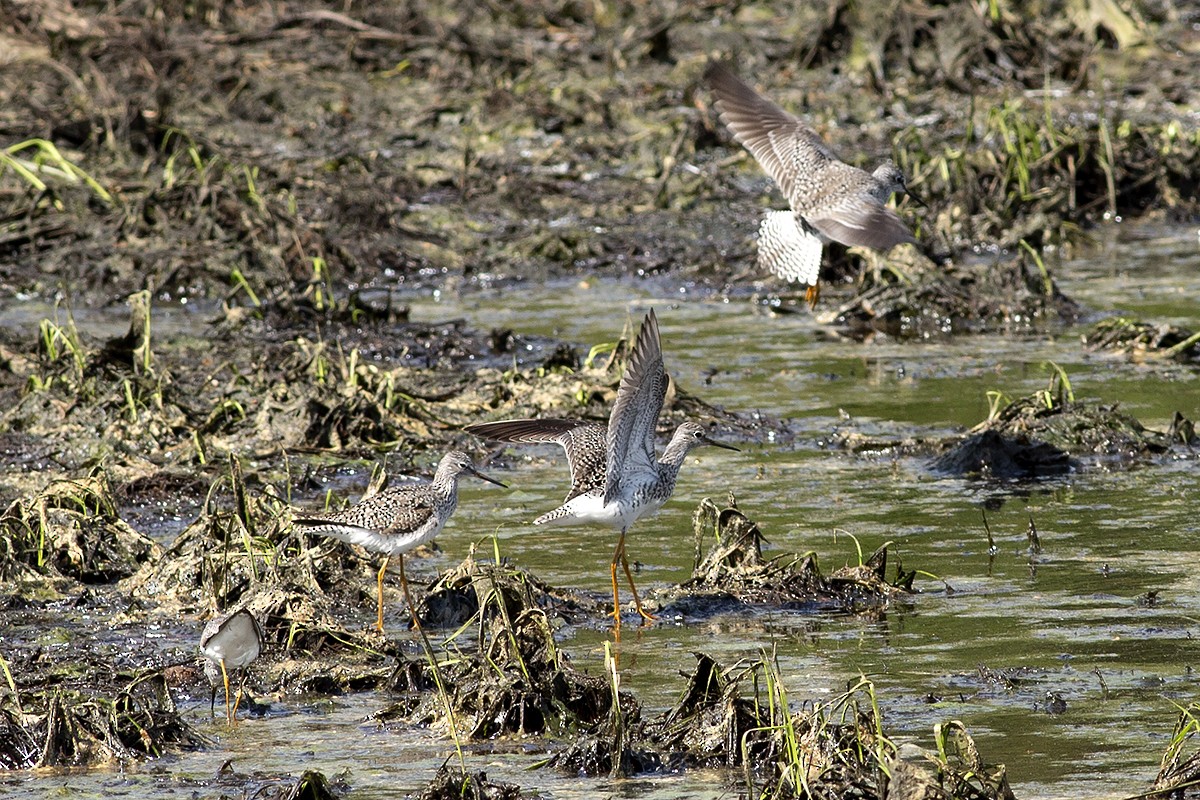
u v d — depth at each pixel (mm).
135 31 32469
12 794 8977
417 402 16812
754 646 11000
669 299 21938
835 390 17641
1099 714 9648
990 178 25500
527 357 18984
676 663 10727
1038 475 14820
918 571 12320
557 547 13195
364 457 15625
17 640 11289
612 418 9984
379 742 9656
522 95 30547
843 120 29500
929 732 9398
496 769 9219
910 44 31703
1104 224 25766
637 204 25984
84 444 15453
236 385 17438
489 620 10680
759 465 15219
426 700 10047
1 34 32000
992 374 18125
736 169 27750
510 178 26641
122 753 9469
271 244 22688
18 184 24969
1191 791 8547
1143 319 19953
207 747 9609
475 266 23484
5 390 17109
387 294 21688
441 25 33812
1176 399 16906
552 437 11742
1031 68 31750
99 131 27094
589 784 8969
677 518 13875
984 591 11922
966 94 30781
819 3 34438
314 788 8617
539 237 23875
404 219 24938
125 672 10602
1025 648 10773
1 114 28234
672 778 9047
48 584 12328
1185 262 23109
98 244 22906
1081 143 26141
